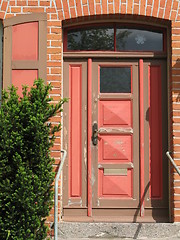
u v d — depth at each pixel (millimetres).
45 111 5629
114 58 6887
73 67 6871
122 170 6719
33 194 5301
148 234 6145
